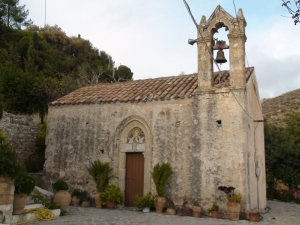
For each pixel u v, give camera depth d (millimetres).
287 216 13625
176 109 14219
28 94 24328
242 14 13641
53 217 10914
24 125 18453
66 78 31672
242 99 12914
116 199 14070
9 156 9656
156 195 13617
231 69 13359
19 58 35625
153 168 13773
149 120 14703
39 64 36281
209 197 12789
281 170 22625
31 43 36688
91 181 15391
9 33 38562
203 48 14094
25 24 48094
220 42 13391
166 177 13359
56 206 11766
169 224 10461
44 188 16344
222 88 13336
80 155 15953
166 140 14156
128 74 48062
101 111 15938
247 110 13242
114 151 15266
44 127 19688
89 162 15672
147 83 17156
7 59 32594
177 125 14047
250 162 13188
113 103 15727
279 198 21203
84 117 16281
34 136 18984
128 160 15234
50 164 16547
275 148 22641
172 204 13031
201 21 14305
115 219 11242
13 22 46125
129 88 16953
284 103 40625
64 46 48031
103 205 14305
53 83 26391
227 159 12750
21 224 9664
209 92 13594
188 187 13297
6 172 9320
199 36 14258
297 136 24000
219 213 12422
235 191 12336
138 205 13383
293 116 26516
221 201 12516
